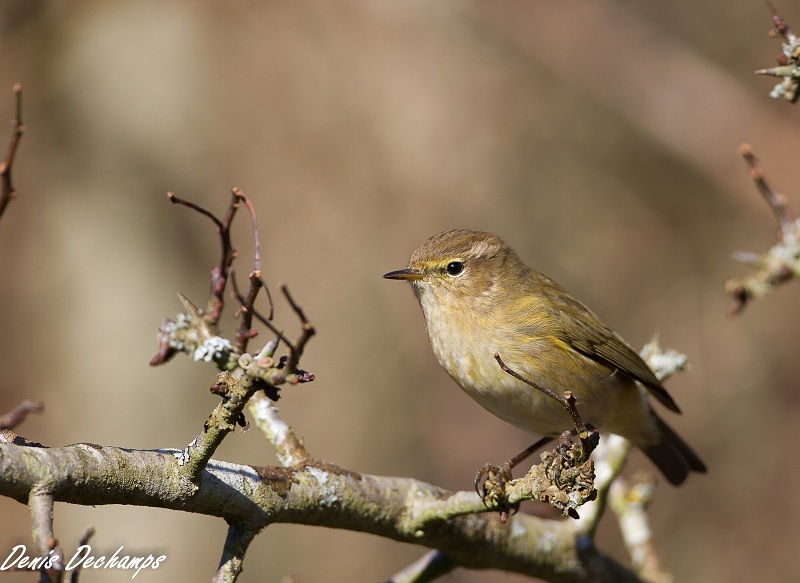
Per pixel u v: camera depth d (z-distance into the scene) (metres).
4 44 13.91
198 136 14.42
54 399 13.62
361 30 14.77
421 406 13.39
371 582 13.61
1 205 4.41
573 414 4.54
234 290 5.00
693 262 14.59
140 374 13.91
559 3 14.38
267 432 5.37
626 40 14.05
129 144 14.28
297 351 3.86
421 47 14.78
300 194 14.38
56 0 14.14
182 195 14.35
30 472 3.85
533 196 14.76
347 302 14.02
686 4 14.75
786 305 13.77
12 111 13.85
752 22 14.62
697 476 13.31
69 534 13.38
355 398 13.53
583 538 6.43
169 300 14.12
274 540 13.73
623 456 6.63
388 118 14.57
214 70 14.57
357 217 14.30
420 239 14.22
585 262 14.70
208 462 4.55
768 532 12.81
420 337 13.77
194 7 14.67
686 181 14.77
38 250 14.02
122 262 14.09
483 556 5.93
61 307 13.91
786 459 13.06
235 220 14.28
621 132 14.91
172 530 13.75
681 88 13.66
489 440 12.57
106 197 14.22
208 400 14.27
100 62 14.27
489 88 14.81
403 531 5.42
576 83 13.90
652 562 7.12
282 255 14.20
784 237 6.12
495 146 14.71
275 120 14.53
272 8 14.76
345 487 5.13
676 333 14.25
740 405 13.54
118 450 4.18
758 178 6.13
